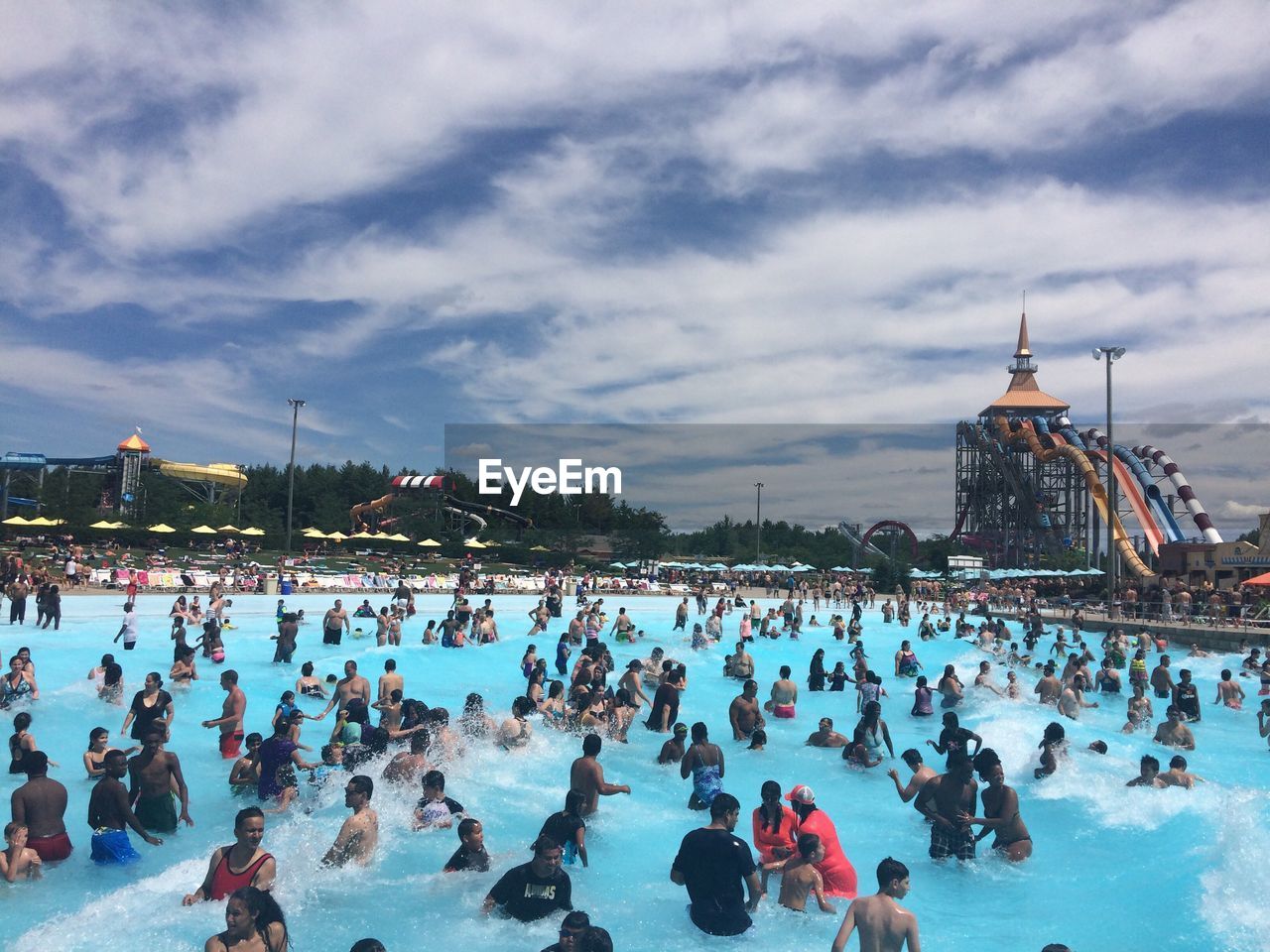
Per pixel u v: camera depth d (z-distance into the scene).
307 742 13.72
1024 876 8.78
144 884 7.55
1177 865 8.60
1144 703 16.67
